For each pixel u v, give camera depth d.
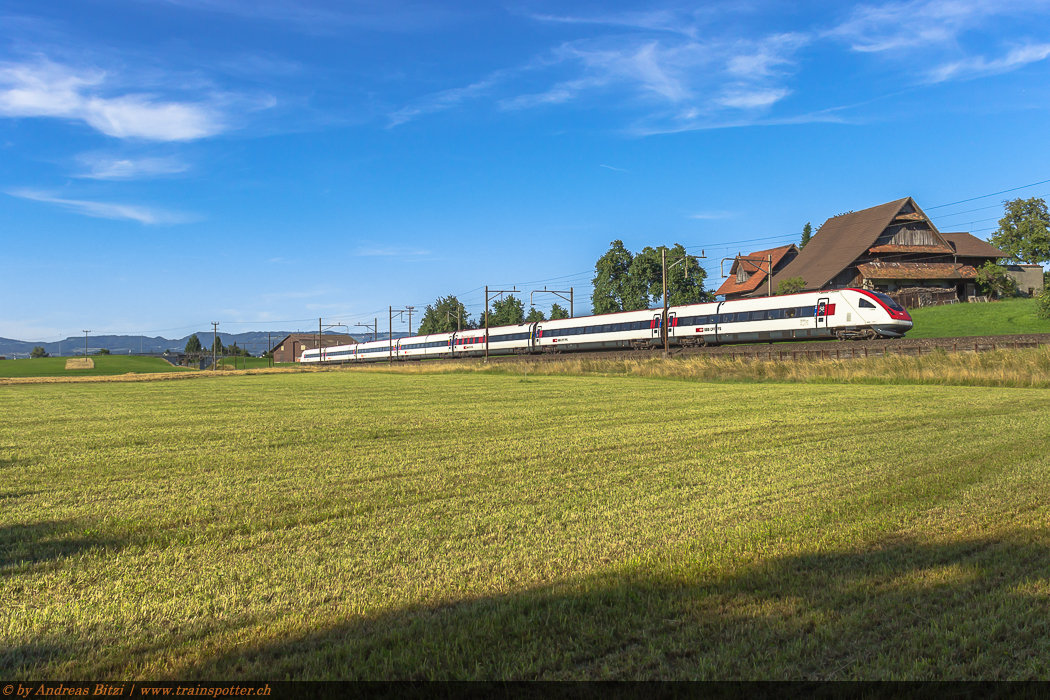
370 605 4.57
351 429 14.89
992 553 5.36
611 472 9.27
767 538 5.92
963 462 9.36
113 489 8.42
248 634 4.16
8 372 107.12
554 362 45.06
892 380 27.45
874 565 5.14
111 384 44.50
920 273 61.75
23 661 3.84
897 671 3.57
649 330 50.72
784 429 13.65
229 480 8.95
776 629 4.09
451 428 14.88
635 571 5.11
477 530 6.38
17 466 10.21
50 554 5.76
